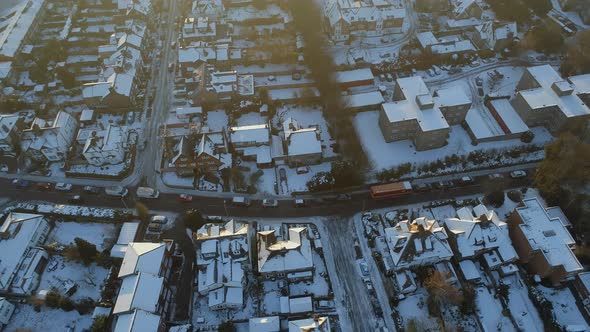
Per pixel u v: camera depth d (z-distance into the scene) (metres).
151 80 158.88
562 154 117.75
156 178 127.81
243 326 96.88
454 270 104.00
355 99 146.62
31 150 127.19
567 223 110.69
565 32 174.38
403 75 160.00
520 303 98.50
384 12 175.25
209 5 183.62
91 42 170.50
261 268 99.81
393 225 114.19
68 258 104.38
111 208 119.88
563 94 134.75
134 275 96.50
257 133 130.88
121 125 142.88
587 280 97.81
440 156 131.88
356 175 123.06
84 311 98.31
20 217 109.69
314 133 129.00
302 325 89.44
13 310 98.56
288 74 160.75
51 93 152.88
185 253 109.25
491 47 166.38
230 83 146.12
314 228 115.06
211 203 121.25
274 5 194.88
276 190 124.62
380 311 98.38
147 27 178.25
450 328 94.75
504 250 101.81
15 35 166.12
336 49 171.50
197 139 127.19
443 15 191.00
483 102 148.75
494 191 116.19
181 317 98.12
